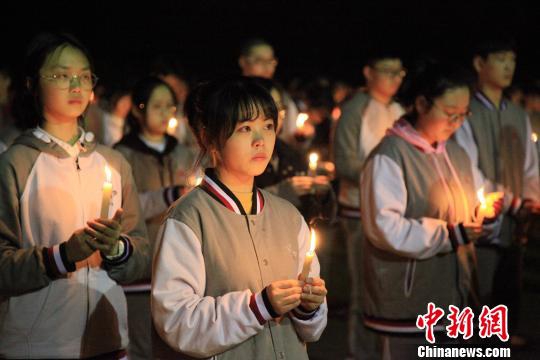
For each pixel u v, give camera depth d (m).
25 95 3.85
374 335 6.59
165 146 5.97
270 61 7.96
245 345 3.12
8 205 3.65
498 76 5.85
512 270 5.78
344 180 7.06
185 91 8.52
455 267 4.71
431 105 4.64
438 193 4.69
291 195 4.84
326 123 10.34
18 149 3.73
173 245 3.10
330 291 8.52
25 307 3.64
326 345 6.98
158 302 3.07
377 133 7.18
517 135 5.93
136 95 5.90
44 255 3.52
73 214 3.75
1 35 18.53
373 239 4.66
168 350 3.19
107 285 3.82
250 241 3.19
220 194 3.21
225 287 3.12
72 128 3.87
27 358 3.64
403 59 7.25
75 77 3.77
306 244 3.38
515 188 5.91
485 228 4.73
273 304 2.99
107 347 3.80
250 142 3.16
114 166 4.00
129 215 4.07
